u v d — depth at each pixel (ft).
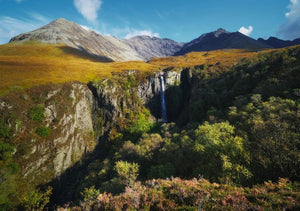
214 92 216.13
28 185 114.62
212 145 76.43
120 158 132.57
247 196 39.40
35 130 134.51
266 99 141.59
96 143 207.00
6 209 93.91
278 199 35.50
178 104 311.06
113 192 84.38
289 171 63.36
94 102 220.43
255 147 75.31
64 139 156.25
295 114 84.02
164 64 441.27
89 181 126.11
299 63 160.56
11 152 113.39
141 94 284.00
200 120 196.03
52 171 136.15
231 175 64.85
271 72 179.63
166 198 40.63
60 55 473.26
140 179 97.76
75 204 107.76
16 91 140.97
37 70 219.82
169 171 88.12
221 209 32.73
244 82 198.18
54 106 157.38
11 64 234.17
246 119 101.35
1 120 117.39
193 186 45.29
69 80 198.70
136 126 219.61
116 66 347.15
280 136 72.43
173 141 124.06
